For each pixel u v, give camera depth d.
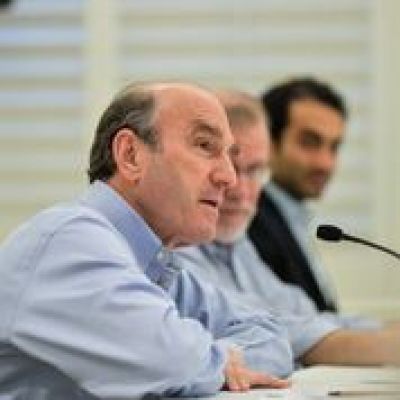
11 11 9.50
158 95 3.87
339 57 9.36
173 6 9.44
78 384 3.47
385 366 4.78
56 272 3.49
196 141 3.84
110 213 3.86
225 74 9.40
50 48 9.48
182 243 4.04
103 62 9.42
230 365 3.76
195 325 3.61
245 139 5.70
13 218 9.38
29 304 3.46
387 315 8.85
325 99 8.29
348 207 9.24
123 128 3.86
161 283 4.11
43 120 9.45
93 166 3.97
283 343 4.55
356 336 5.27
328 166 8.25
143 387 3.34
